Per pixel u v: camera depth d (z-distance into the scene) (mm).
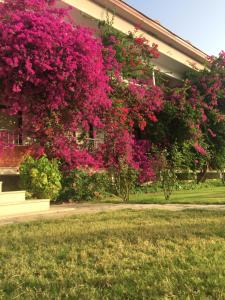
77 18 16734
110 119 14383
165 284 3965
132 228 6883
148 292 3791
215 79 22312
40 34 11188
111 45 16172
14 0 12336
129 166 14523
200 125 21125
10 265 4777
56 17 12477
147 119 18172
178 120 19312
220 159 22219
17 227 7312
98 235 6273
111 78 15367
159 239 5910
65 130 12711
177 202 11852
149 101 16766
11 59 10953
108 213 9219
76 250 5398
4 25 11375
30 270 4566
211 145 21672
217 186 20750
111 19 17938
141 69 17594
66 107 12383
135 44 17641
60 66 11352
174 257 4961
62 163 12945
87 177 13359
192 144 19719
